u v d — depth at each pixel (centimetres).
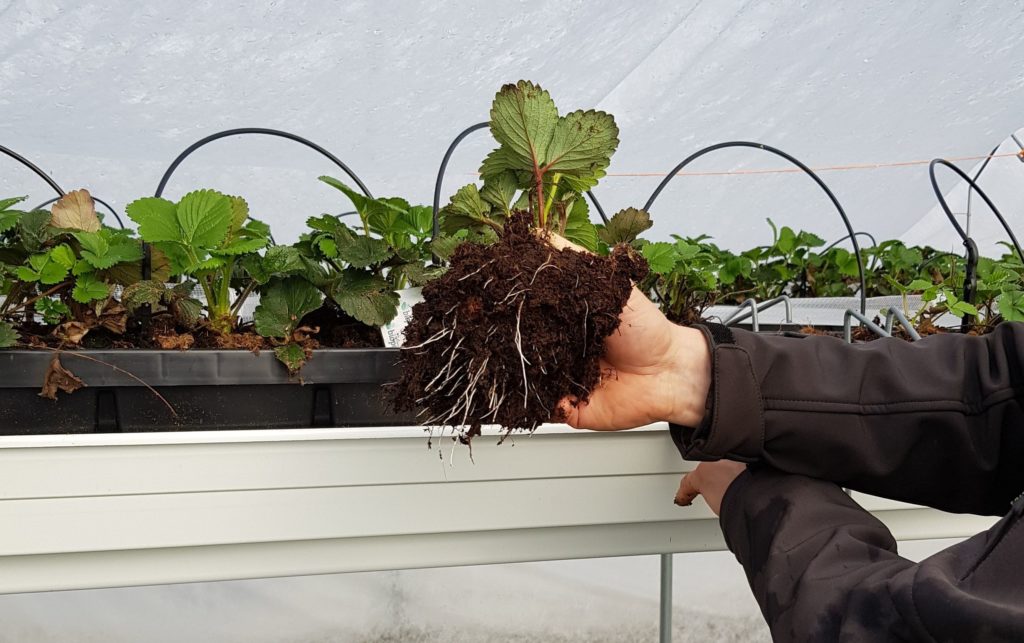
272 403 89
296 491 75
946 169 298
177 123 217
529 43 209
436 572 204
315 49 198
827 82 248
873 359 57
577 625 196
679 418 60
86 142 221
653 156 275
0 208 94
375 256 94
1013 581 42
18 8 171
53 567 72
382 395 88
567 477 81
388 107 225
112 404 85
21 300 97
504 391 55
